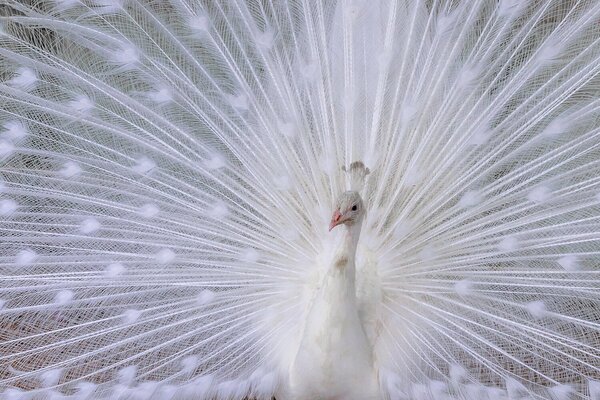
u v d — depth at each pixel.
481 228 5.72
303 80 5.78
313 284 5.73
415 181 5.67
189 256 5.73
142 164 5.75
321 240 5.79
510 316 5.50
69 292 5.54
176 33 5.93
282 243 5.82
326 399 5.41
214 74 5.99
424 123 5.77
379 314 5.64
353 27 5.64
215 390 5.23
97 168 5.80
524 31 5.68
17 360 5.64
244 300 5.77
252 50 5.94
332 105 5.72
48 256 5.61
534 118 5.60
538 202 5.52
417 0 5.71
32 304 5.60
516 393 5.09
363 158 5.73
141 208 5.68
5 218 5.68
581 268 5.48
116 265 5.57
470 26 5.71
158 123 5.87
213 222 5.80
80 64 5.90
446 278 5.72
